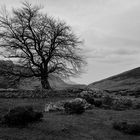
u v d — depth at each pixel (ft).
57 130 31.60
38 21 101.40
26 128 31.24
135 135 32.60
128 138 30.78
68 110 49.06
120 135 32.09
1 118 33.94
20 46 96.27
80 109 48.55
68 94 81.20
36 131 30.32
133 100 73.82
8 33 97.81
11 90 80.07
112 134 32.35
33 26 100.17
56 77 104.78
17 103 61.82
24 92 79.30
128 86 214.48
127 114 49.98
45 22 101.50
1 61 98.84
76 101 52.80
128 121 40.19
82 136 30.32
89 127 35.73
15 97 76.28
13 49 96.99
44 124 34.19
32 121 34.65
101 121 40.93
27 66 97.25
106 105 64.03
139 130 33.22
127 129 33.63
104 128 35.76
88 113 49.14
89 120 41.22
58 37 101.45
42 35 100.32
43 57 99.40
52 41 100.17
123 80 280.10
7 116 32.71
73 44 101.96
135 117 46.03
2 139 26.00
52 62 101.91
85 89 86.69
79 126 35.65
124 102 67.87
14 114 32.55
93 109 56.90
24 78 99.96
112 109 59.93
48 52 100.07
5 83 106.73
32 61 98.22
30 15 98.48
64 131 31.68
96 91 82.17
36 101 69.67
